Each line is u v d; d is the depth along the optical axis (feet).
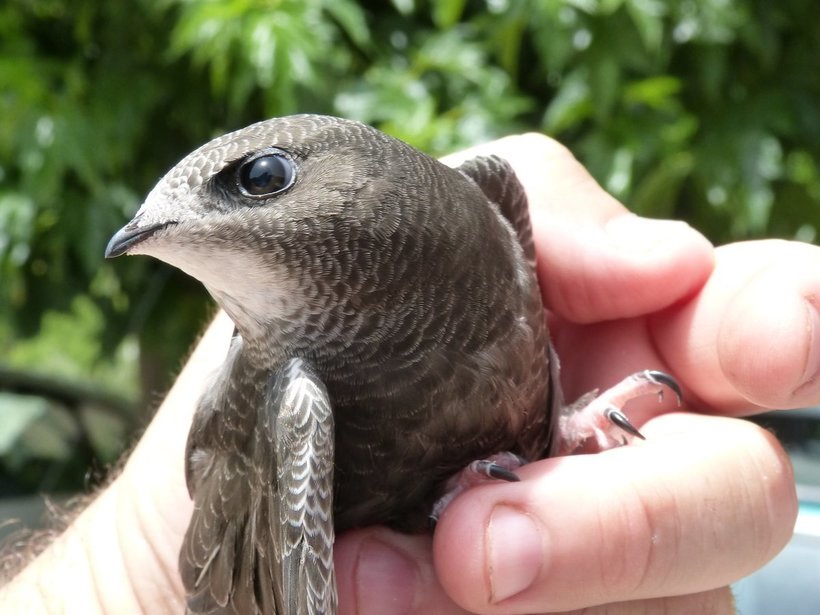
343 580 0.51
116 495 0.63
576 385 0.62
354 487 0.50
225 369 0.54
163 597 0.58
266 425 0.48
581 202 0.60
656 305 0.58
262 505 0.48
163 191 0.47
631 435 0.54
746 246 0.56
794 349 0.48
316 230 0.47
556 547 0.47
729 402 0.57
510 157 0.63
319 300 0.48
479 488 0.49
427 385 0.49
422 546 0.52
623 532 0.47
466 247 0.49
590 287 0.58
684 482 0.48
